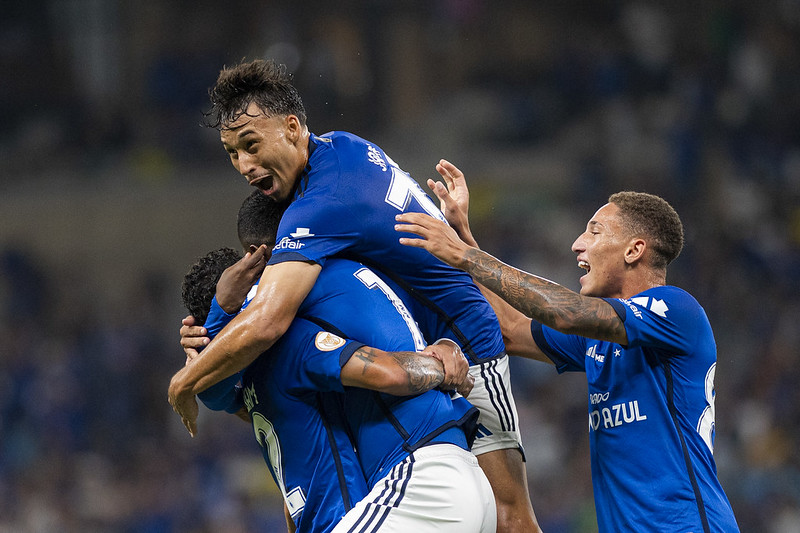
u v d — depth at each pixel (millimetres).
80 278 49688
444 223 10609
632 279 11234
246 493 37000
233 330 9719
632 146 49812
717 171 49469
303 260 9969
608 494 10961
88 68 54719
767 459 37781
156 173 51125
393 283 10930
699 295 45531
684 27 55031
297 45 52781
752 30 55031
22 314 46781
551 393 39375
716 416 39906
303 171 10492
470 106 53969
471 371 11195
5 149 52875
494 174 50656
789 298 45031
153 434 41031
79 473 38688
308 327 10102
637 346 10656
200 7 54656
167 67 53406
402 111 53281
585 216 48312
